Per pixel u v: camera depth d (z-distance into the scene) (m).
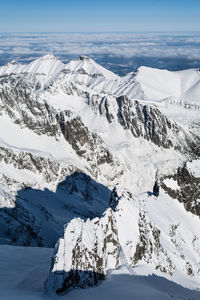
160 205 101.62
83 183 185.50
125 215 60.75
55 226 122.88
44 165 169.00
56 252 42.56
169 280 53.84
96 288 40.44
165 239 79.88
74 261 41.53
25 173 159.38
